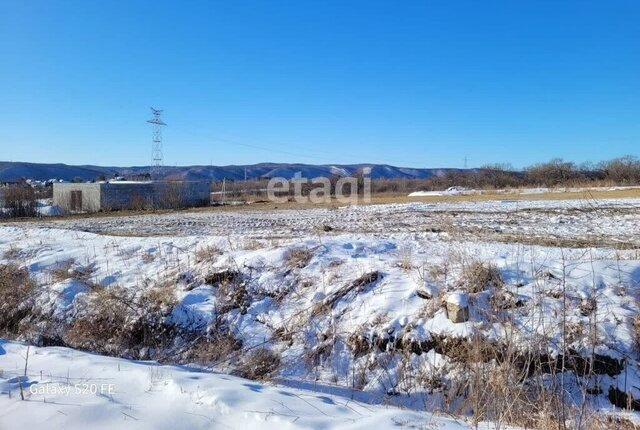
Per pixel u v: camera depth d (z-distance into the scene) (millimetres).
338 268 8430
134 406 3922
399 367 6422
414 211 24656
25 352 5688
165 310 8273
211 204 41188
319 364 6836
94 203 37094
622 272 7262
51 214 34719
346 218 21812
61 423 3596
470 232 14117
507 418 4637
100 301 8609
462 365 6047
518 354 5785
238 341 7527
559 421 4496
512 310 6559
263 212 28969
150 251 10961
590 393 5645
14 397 4059
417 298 7242
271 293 8305
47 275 9938
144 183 39281
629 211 20875
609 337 6012
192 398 4059
